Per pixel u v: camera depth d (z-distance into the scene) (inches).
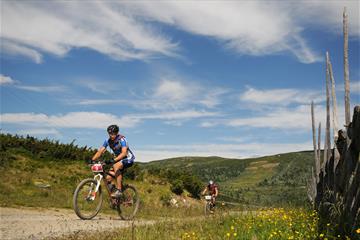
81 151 914.7
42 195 617.6
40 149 850.8
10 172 690.8
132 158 381.1
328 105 406.0
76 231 290.4
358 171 238.8
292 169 4148.6
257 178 4252.0
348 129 271.7
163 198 829.2
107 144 375.9
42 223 323.6
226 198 800.3
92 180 373.1
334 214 285.3
